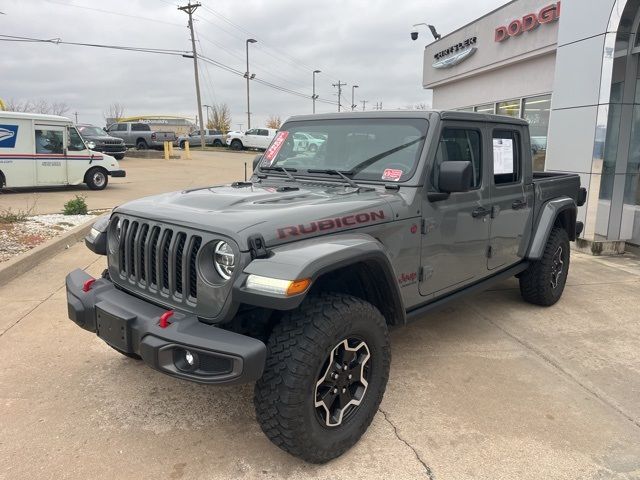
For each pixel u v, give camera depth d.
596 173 7.60
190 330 2.48
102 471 2.71
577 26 7.74
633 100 7.59
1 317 4.82
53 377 3.69
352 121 3.94
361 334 2.81
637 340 4.53
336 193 3.39
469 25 13.54
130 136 34.41
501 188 4.32
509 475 2.73
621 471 2.77
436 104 16.50
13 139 13.60
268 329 2.81
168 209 2.95
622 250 7.91
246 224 2.57
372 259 2.85
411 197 3.39
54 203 12.40
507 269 4.70
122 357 4.02
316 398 2.65
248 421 3.19
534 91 11.47
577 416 3.30
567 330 4.74
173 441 2.97
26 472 2.69
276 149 4.32
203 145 40.28
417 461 2.83
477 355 4.17
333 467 2.77
